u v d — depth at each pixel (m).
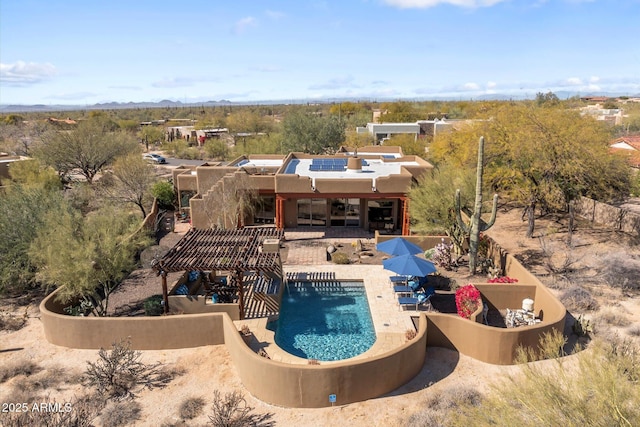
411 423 11.85
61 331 16.03
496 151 27.16
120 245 18.80
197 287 20.53
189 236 20.70
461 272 22.19
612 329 16.42
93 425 12.29
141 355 15.62
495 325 17.41
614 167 26.34
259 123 95.44
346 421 12.23
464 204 23.78
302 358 15.05
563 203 26.97
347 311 18.92
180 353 15.70
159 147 92.81
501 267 21.84
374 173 32.09
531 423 7.68
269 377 12.80
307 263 23.67
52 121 96.31
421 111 118.00
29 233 20.73
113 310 18.91
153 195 36.38
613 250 24.39
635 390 7.61
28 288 21.22
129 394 13.51
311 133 56.09
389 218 29.92
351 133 68.12
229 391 13.62
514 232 28.70
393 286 20.08
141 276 22.72
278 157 40.09
